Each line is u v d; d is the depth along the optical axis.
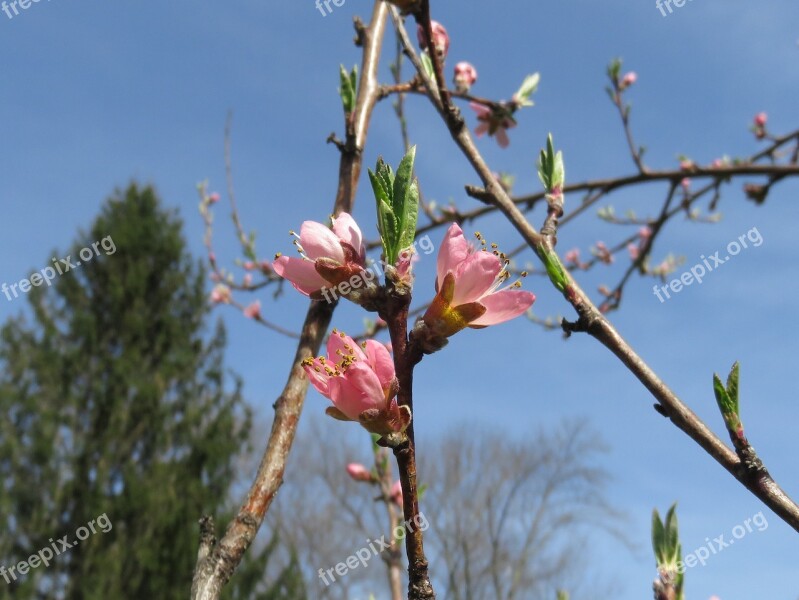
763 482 1.40
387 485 3.70
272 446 1.76
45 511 20.42
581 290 1.65
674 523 1.61
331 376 1.34
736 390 1.44
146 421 22.17
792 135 5.06
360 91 2.62
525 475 21.09
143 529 20.09
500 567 20.27
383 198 1.44
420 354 1.37
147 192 26.14
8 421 21.08
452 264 1.41
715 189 5.06
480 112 3.81
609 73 4.69
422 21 2.12
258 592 18.27
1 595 19.09
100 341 23.47
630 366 1.57
